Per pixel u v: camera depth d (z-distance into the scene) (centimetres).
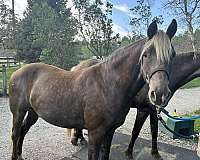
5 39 2609
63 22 1781
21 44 2411
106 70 314
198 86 1781
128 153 446
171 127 612
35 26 1867
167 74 260
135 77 302
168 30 283
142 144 490
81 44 1842
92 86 316
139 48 296
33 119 421
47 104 345
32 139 574
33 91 362
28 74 378
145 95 405
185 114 886
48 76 359
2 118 734
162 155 458
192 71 434
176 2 1377
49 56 1728
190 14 1366
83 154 449
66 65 1728
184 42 1498
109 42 1672
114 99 305
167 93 255
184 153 467
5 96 1072
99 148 321
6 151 498
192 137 581
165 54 258
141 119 431
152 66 262
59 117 341
